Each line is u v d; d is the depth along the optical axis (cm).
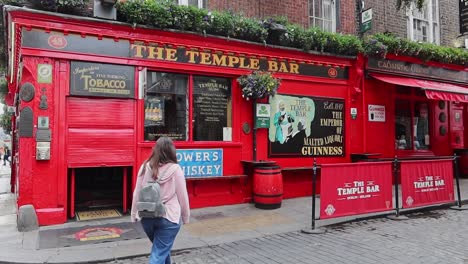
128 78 743
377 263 473
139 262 506
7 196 1099
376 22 1149
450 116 1261
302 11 1028
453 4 1346
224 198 845
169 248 376
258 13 959
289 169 885
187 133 817
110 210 783
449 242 560
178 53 788
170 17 754
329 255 510
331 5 1095
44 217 672
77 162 701
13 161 1166
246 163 846
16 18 652
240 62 855
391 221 701
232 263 493
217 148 835
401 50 1052
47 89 680
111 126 730
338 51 976
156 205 359
